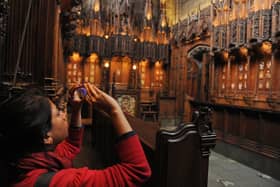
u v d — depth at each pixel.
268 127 6.27
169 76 13.74
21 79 2.91
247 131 7.05
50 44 4.10
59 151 1.20
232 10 8.13
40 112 0.86
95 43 12.39
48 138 0.88
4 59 2.73
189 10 12.48
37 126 0.83
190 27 11.52
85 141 5.59
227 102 8.67
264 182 5.39
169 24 13.80
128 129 0.89
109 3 12.84
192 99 11.15
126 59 13.41
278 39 6.45
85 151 4.66
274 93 6.79
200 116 2.10
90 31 12.44
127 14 12.88
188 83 12.14
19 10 2.86
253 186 5.12
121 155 0.86
